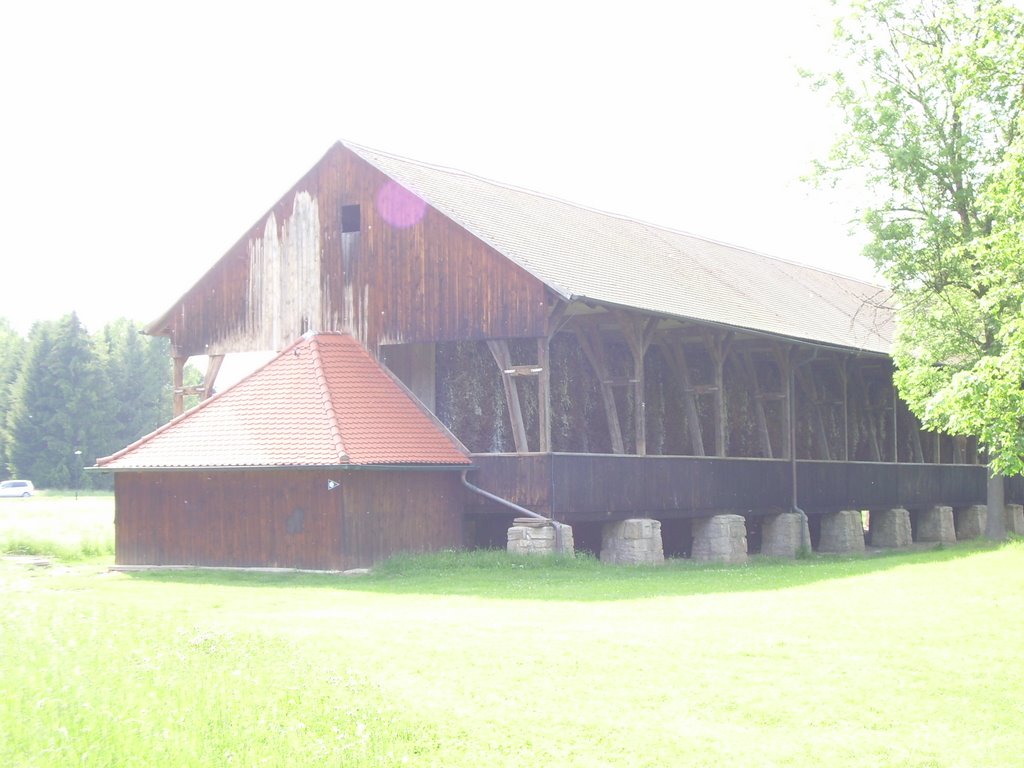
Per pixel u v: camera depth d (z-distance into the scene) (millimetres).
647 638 15555
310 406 27016
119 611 17125
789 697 13070
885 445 44969
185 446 26547
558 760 11125
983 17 24703
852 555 36156
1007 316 20984
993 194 21094
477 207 31281
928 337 32125
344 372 28391
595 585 22688
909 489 42250
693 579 23906
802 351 36312
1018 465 20344
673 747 11508
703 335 32188
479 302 27984
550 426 29109
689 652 14812
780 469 35312
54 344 94688
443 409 29094
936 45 32031
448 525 27438
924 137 32125
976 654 14922
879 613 17688
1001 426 20109
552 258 29578
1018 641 15609
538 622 16828
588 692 13062
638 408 29562
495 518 29109
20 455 93188
